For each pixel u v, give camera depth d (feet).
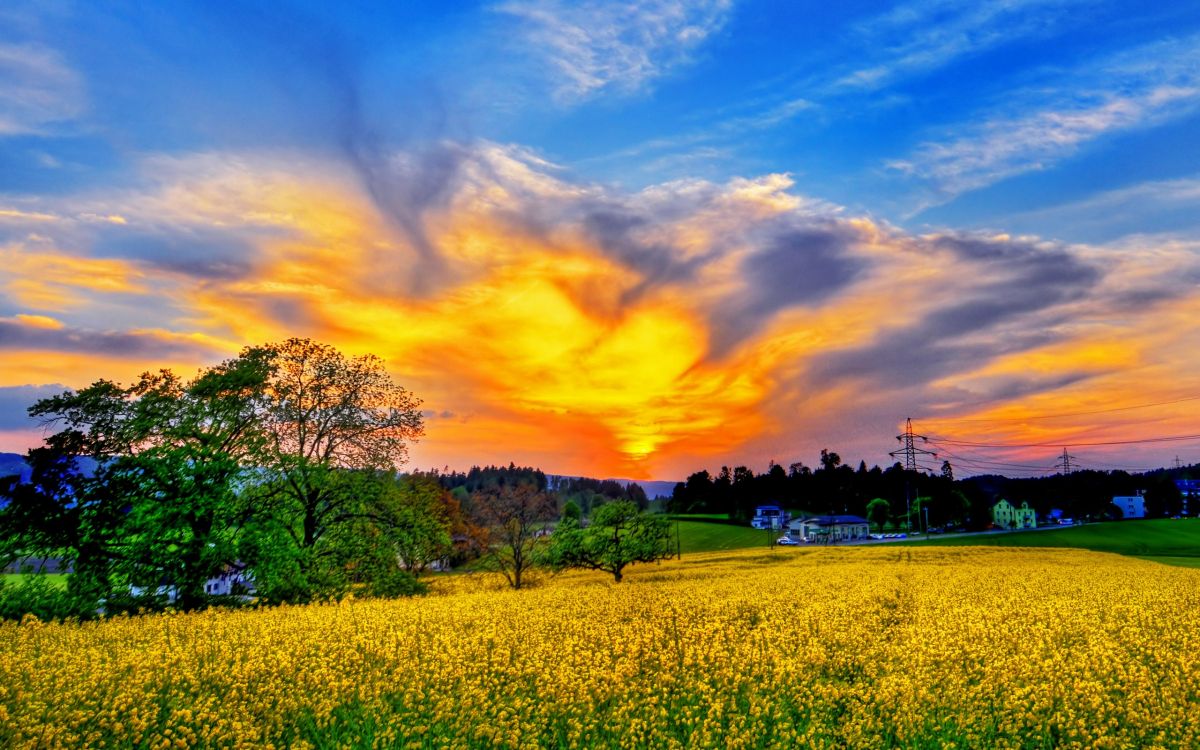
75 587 96.07
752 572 163.63
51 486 96.99
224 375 110.22
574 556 182.09
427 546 132.67
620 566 181.27
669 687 44.91
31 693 40.04
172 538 101.96
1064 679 44.65
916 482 577.84
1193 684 44.60
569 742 35.99
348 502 124.36
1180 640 60.85
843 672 50.08
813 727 36.78
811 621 68.39
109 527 98.99
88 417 100.99
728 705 40.68
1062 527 417.08
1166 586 108.99
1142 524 407.85
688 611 76.23
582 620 68.80
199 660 49.96
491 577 183.21
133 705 38.52
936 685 44.14
